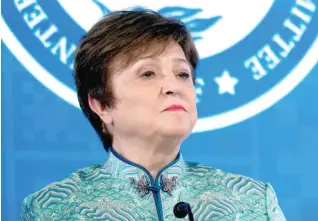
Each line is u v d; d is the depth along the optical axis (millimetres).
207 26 5879
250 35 5887
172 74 3598
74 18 5809
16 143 5719
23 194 5695
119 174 3805
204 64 5855
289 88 5840
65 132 5762
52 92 5770
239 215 3711
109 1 5824
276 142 5809
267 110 5832
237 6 5895
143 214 3637
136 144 3711
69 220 3646
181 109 3529
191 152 5793
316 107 5828
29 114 5746
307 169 5789
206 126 5812
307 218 5762
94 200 3721
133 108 3562
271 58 5871
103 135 4016
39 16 5805
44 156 5730
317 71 5863
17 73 5762
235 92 5840
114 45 3619
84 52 3768
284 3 5910
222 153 5801
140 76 3590
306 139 5809
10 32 5777
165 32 3648
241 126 5824
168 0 5844
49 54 5793
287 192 5777
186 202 3676
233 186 3863
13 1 5797
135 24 3648
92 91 3807
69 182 3877
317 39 5879
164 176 3768
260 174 5793
